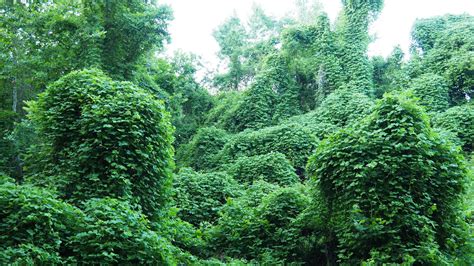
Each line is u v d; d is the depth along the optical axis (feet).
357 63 92.68
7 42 55.62
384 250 23.77
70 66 55.26
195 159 74.49
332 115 77.05
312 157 29.73
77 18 57.11
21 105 56.90
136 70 64.90
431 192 25.46
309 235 30.53
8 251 15.78
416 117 27.40
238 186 48.49
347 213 26.53
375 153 25.99
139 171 26.68
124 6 62.23
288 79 97.50
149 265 20.02
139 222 21.30
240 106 91.09
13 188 18.97
